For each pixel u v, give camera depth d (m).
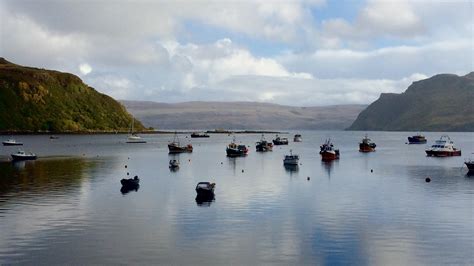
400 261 38.62
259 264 37.69
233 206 59.25
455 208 58.72
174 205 59.62
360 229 47.94
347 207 59.06
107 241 43.22
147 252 40.28
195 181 84.12
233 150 155.12
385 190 73.94
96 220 51.00
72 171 99.81
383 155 161.38
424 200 64.50
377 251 40.97
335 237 44.97
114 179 85.81
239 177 91.44
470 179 89.44
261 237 44.81
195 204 60.44
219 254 39.91
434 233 46.66
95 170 102.50
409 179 89.25
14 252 40.03
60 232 46.09
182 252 40.31
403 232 46.91
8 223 49.44
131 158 140.88
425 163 126.62
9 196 65.69
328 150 143.50
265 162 128.88
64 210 56.06
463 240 44.25
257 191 72.19
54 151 172.00
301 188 75.75
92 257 38.94
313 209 57.62
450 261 38.72
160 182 82.50
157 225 49.00
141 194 68.25
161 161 129.88
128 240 43.59
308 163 126.50
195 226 48.69
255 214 54.53
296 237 44.91
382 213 55.47
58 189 72.56
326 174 97.62
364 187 77.44
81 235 45.09
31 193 68.44
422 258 39.34
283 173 99.38
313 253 40.34
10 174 93.25
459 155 157.75
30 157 131.25
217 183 81.75
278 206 59.44
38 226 48.31
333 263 38.06
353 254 40.16
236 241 43.50
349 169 109.00
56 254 39.62
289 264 37.75
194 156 152.25
